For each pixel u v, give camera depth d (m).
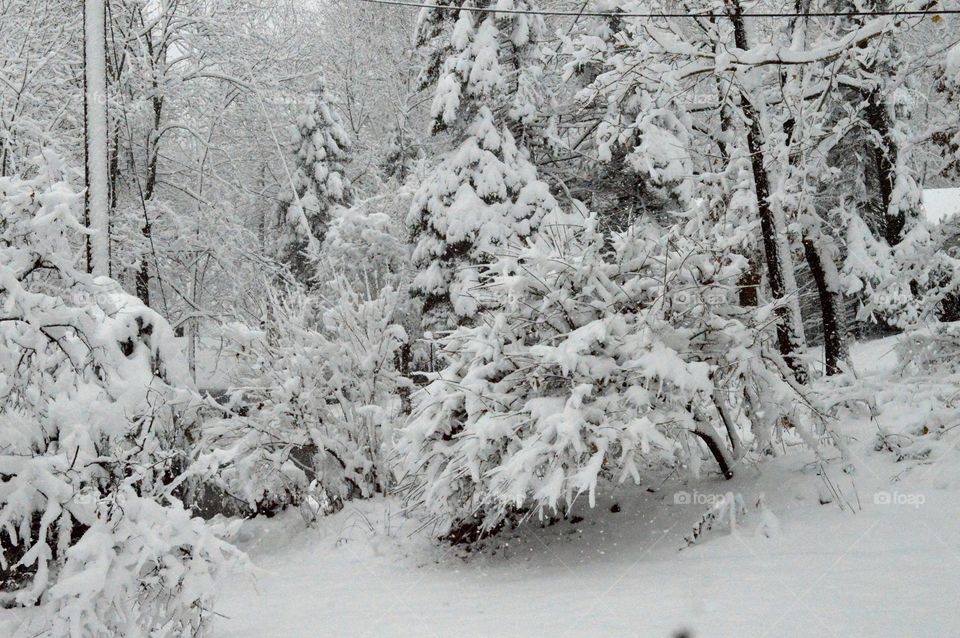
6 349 5.79
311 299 12.23
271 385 11.00
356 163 30.27
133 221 18.80
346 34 31.41
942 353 9.59
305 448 11.44
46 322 5.90
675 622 4.33
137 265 18.12
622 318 7.72
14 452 5.81
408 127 27.97
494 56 17.45
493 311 8.41
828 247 13.73
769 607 4.42
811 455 8.59
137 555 5.10
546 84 19.14
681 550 6.73
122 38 19.25
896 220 16.38
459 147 18.11
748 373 8.11
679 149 16.31
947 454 7.41
